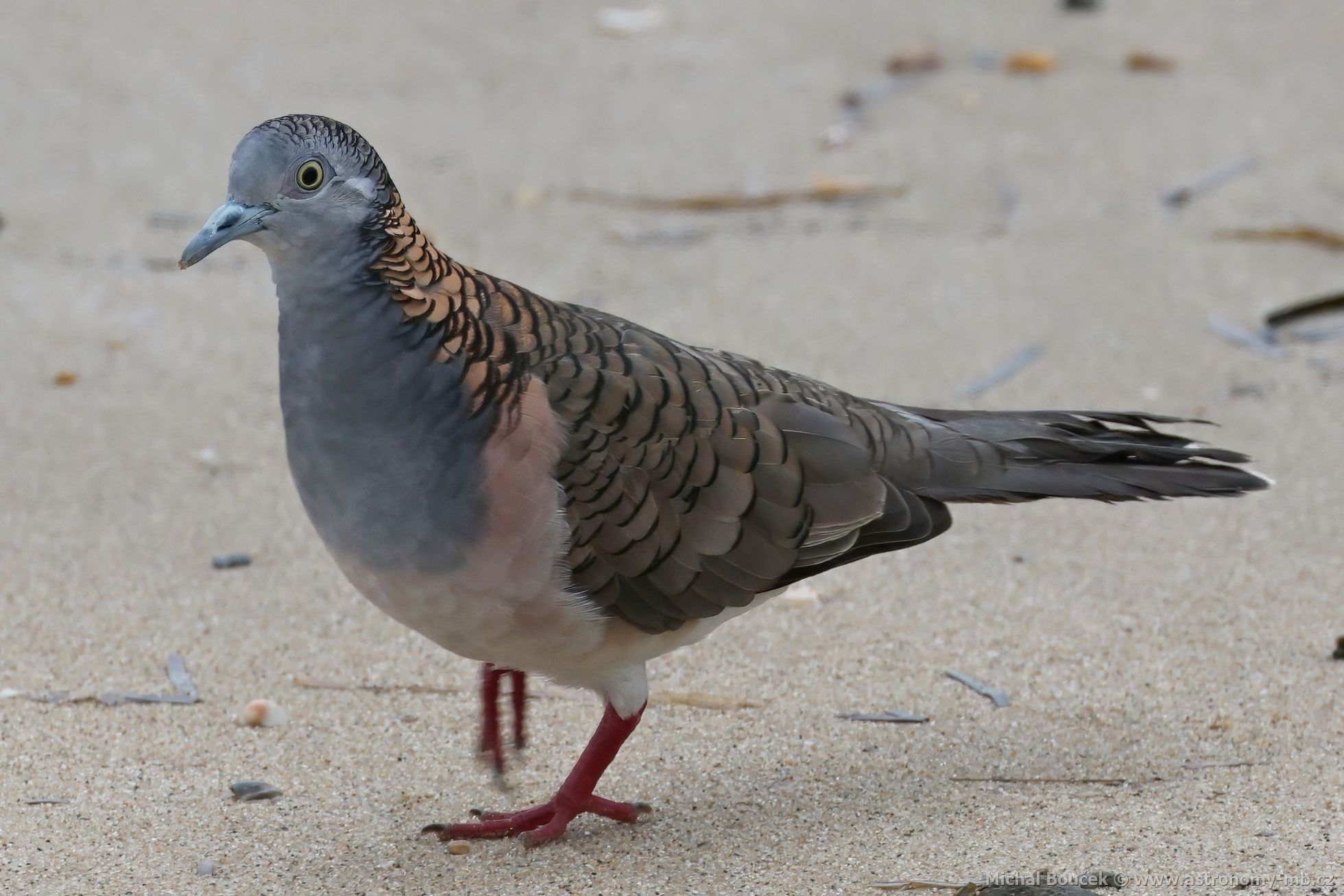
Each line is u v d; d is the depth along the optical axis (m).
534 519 8.06
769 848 8.58
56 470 12.81
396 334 7.98
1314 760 9.25
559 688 10.45
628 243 16.62
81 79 19.30
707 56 20.75
